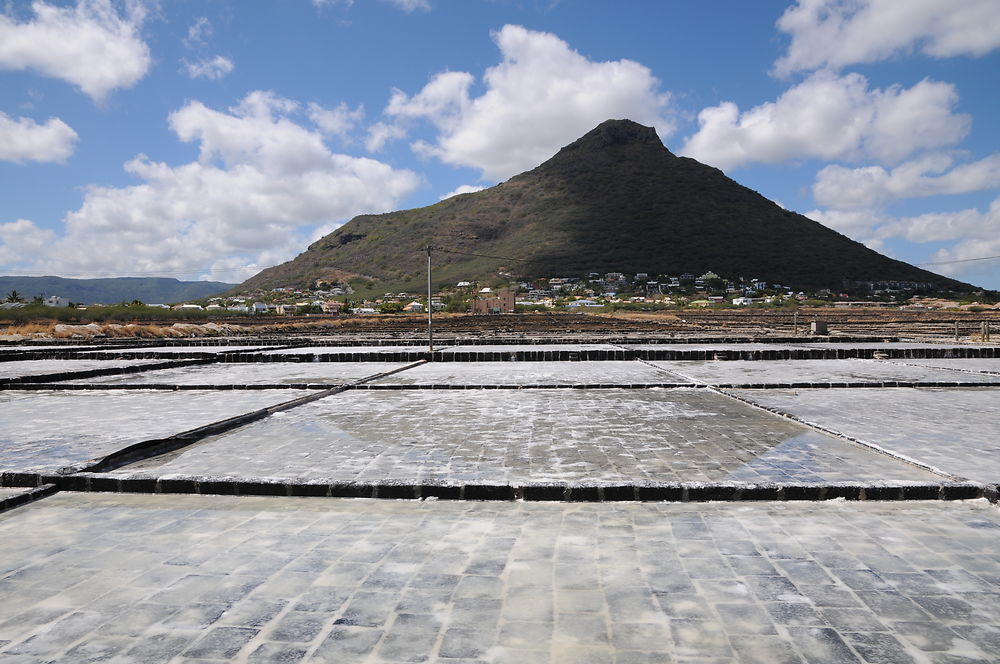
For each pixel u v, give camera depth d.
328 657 2.36
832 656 2.35
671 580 3.03
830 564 3.21
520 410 7.73
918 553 3.34
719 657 2.34
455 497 4.44
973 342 20.56
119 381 11.03
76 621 2.66
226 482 4.59
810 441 5.87
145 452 5.55
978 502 4.21
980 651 2.38
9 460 5.21
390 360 15.41
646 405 8.09
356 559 3.33
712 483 4.42
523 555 3.37
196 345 22.22
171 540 3.64
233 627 2.60
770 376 11.12
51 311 37.16
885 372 11.74
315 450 5.61
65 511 4.21
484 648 2.41
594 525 3.85
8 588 2.99
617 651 2.39
